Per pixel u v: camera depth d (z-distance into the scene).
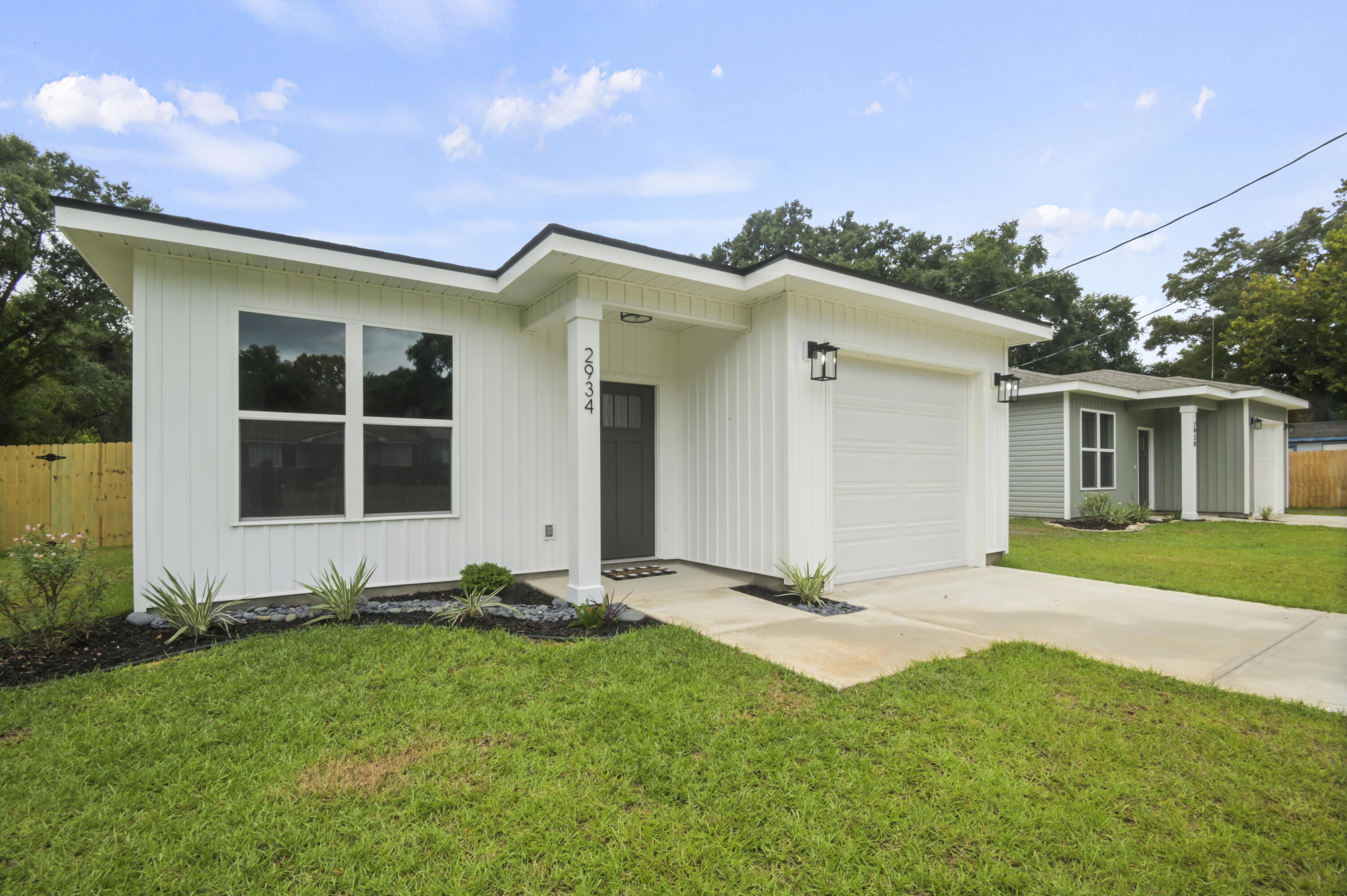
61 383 17.25
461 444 6.05
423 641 4.12
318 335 5.39
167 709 3.10
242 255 4.81
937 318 7.10
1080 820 2.23
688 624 4.84
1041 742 2.83
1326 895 1.87
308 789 2.43
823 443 6.26
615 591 6.08
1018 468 14.39
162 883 1.91
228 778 2.50
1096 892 1.89
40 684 3.40
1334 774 2.56
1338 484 17.50
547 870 1.99
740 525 6.56
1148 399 14.71
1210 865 2.00
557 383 6.65
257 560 5.11
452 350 6.03
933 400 7.61
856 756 2.70
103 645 4.11
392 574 5.69
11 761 2.61
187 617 4.27
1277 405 16.28
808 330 6.14
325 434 5.41
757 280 5.78
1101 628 4.86
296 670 3.61
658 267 5.33
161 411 4.76
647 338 7.33
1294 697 3.40
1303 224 25.19
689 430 7.37
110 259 4.88
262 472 5.15
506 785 2.46
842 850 2.07
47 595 4.23
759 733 2.89
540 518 6.52
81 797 2.36
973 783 2.47
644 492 7.39
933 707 3.21
